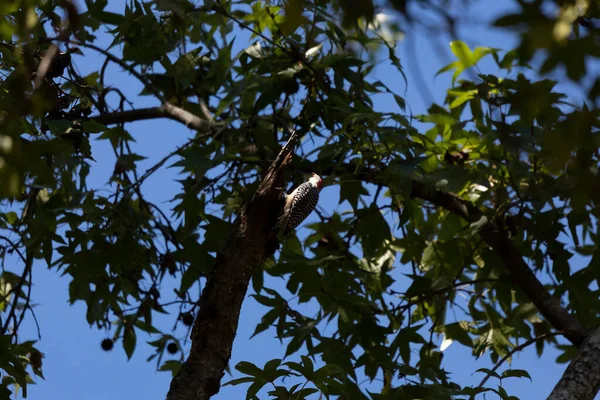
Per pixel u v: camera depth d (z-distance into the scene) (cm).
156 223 1345
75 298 1291
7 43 877
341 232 1403
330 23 1222
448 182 1143
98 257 1212
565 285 1251
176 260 1248
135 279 1316
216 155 1254
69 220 1219
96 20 1233
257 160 1302
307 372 895
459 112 1331
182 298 1286
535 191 1124
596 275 1235
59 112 981
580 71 399
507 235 1241
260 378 899
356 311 1235
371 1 440
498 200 1217
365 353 1212
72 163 1108
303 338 1192
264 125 1391
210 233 1250
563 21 398
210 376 930
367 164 1292
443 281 1291
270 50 1359
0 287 1423
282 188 1016
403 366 1070
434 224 1423
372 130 1194
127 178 1410
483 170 1227
